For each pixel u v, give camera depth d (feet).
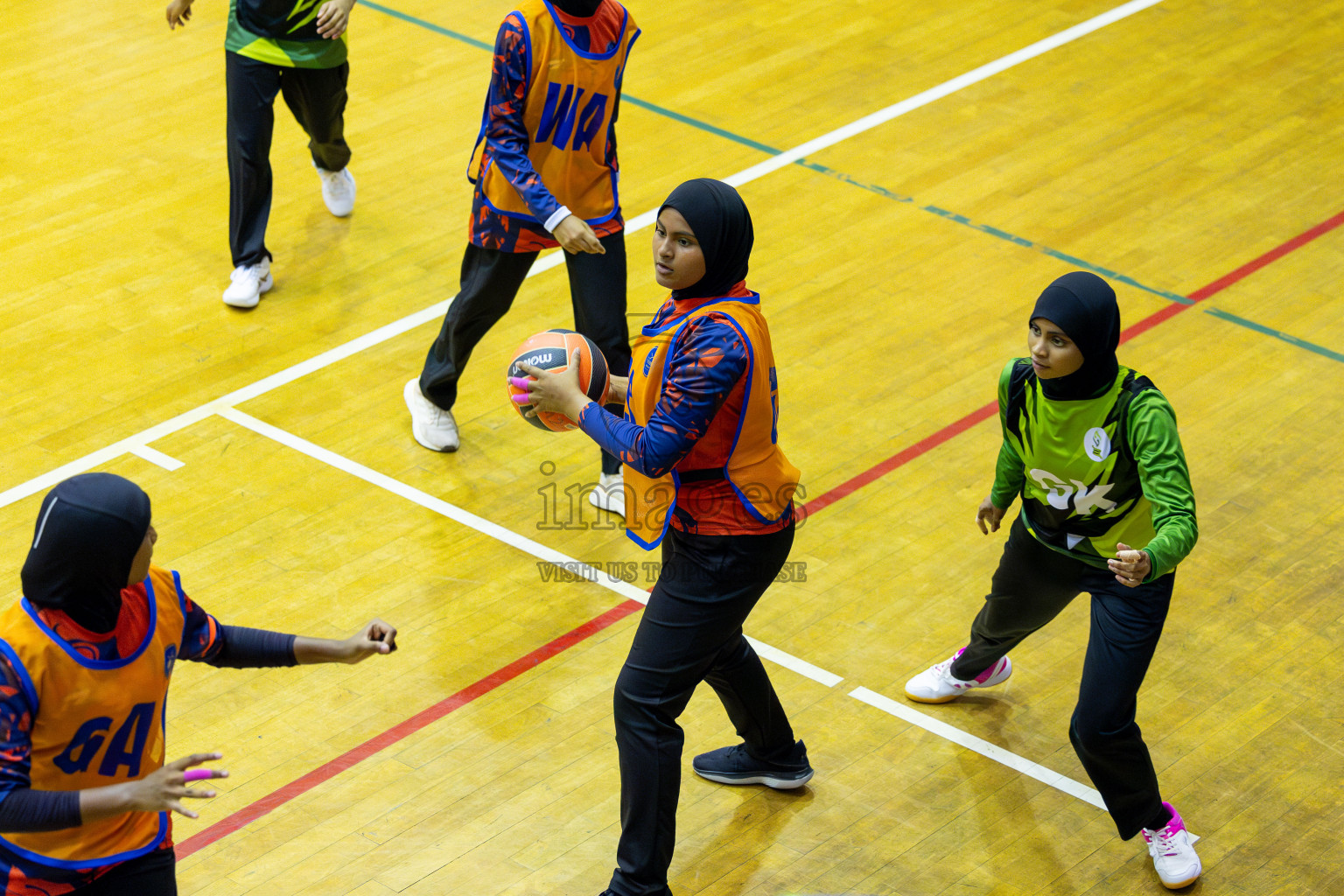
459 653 35.63
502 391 46.21
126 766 21.27
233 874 29.04
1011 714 34.55
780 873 29.68
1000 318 49.90
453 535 39.86
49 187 56.18
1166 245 54.24
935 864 30.07
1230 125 63.26
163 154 58.95
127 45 68.18
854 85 66.39
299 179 57.57
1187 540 26.53
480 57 67.77
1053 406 27.89
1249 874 29.99
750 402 25.68
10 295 49.60
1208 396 45.98
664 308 26.66
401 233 54.29
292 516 40.16
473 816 30.83
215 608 36.45
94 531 19.67
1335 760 33.06
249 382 45.85
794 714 34.12
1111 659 28.50
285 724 33.17
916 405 45.47
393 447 43.29
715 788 32.01
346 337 48.37
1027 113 64.08
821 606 37.63
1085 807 31.89
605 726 33.58
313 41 48.32
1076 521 28.68
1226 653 36.19
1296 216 56.39
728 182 57.98
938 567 39.09
